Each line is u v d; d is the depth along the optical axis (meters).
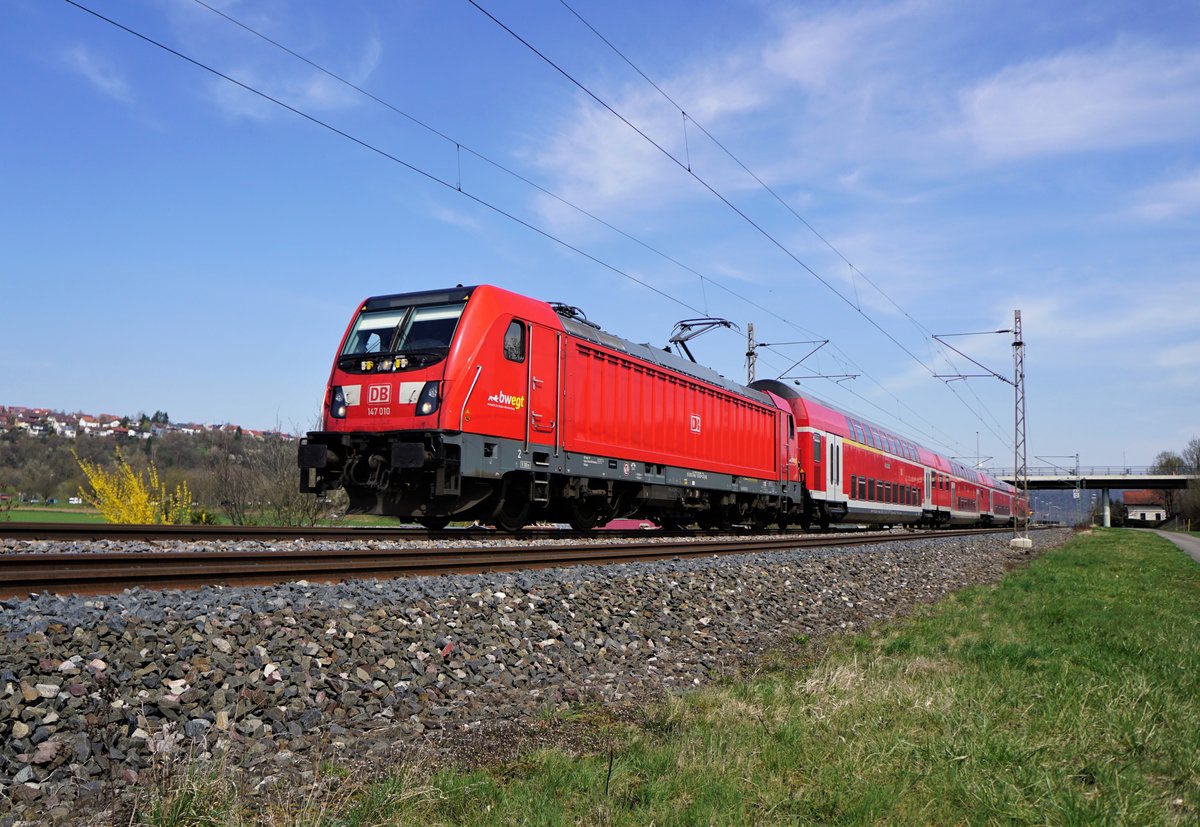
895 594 15.01
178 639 5.66
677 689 7.31
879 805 4.41
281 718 5.43
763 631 10.51
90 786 4.32
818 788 4.66
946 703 6.31
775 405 26.58
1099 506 129.88
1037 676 7.64
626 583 10.62
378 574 9.49
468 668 7.01
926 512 42.62
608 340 18.03
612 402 17.81
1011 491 66.75
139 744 4.72
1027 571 21.61
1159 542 46.09
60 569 7.59
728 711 6.27
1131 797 4.54
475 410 13.90
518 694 6.85
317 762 4.98
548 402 15.73
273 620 6.43
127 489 20.14
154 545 11.01
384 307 15.13
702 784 4.66
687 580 11.64
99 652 5.19
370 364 14.39
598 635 8.70
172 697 5.15
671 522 23.41
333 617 6.86
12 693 4.61
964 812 4.46
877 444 35.44
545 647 7.96
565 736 5.84
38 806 4.10
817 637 10.38
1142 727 5.80
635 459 18.55
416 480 14.10
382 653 6.62
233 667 5.63
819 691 6.75
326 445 14.42
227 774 4.54
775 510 26.67
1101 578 19.33
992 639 9.84
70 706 4.72
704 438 21.77
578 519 17.80
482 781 4.68
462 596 8.38
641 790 4.69
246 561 9.12
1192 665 8.08
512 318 14.92
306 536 13.91
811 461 28.33
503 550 11.75
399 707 6.06
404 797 4.33
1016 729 5.86
